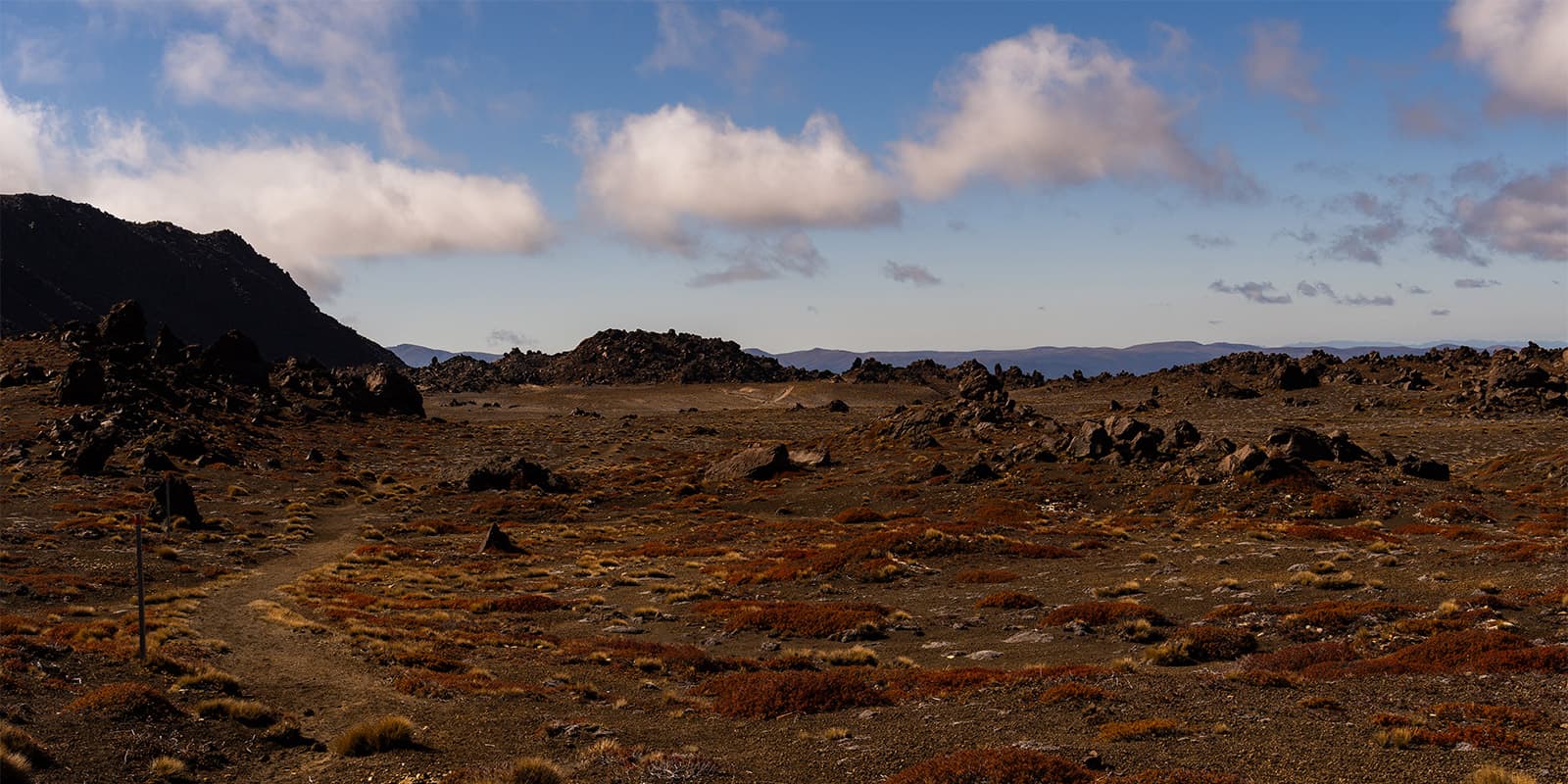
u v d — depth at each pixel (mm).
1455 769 15172
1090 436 89250
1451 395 172625
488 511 92188
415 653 31969
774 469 110875
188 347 170875
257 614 39531
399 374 189875
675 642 37500
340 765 20453
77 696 23516
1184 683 23422
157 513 71062
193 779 19391
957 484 88250
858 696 24344
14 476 85875
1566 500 71625
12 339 167125
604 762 19422
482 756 20875
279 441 131625
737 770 18406
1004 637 34688
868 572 50656
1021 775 15727
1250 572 44875
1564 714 18094
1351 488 72812
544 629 40281
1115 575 46656
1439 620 28734
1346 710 19703
